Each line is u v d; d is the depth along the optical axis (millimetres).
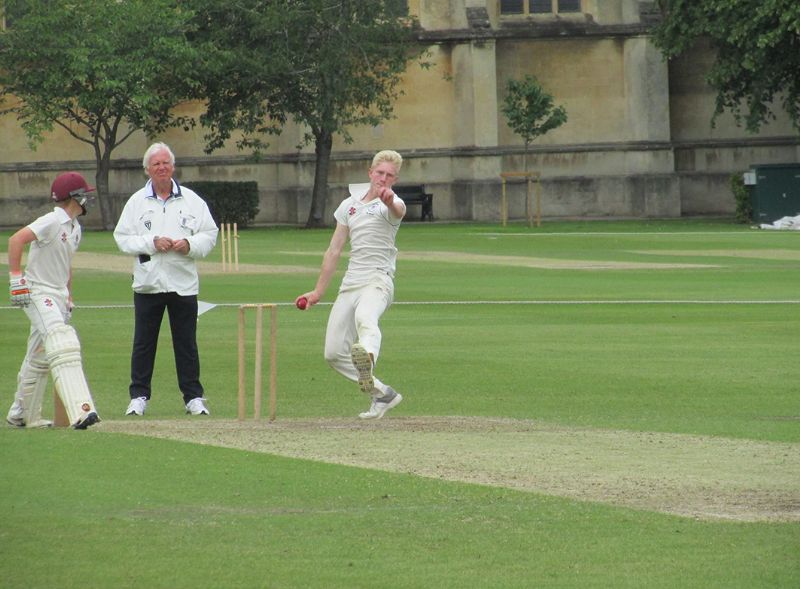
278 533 22781
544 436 32281
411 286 81625
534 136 168625
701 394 40656
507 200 187375
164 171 36969
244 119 169750
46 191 189625
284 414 36906
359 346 33906
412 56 178125
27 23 159000
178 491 25859
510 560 21203
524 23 188250
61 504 24766
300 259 107938
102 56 159250
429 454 29656
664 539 22406
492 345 53438
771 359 48812
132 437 31438
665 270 92938
